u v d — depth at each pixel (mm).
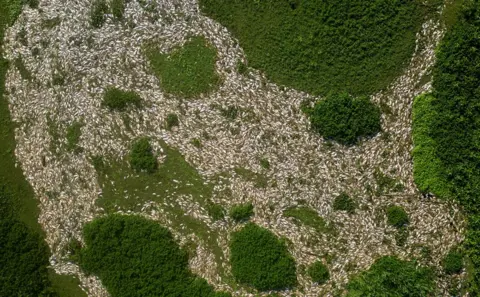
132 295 14359
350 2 14250
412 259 14398
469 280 14344
